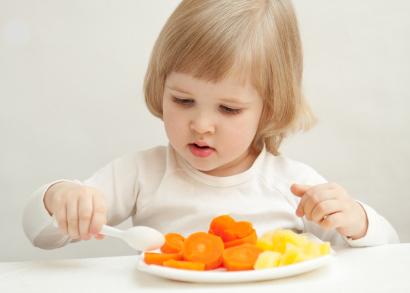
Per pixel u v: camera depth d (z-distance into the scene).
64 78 1.54
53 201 0.77
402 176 1.63
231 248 0.62
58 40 1.53
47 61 1.53
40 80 1.53
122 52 1.55
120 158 1.09
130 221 1.58
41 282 0.63
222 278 0.57
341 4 1.59
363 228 0.84
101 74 1.55
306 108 1.15
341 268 0.66
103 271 0.67
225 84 0.84
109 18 1.54
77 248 1.58
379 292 0.55
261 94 0.92
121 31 1.55
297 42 1.04
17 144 1.53
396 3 1.58
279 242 0.67
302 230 1.03
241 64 0.85
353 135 1.63
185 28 0.88
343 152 1.64
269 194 1.02
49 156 1.54
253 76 0.88
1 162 1.53
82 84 1.55
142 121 1.57
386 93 1.61
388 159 1.63
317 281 0.60
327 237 1.07
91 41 1.54
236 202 0.99
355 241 0.83
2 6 1.50
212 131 0.87
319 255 0.63
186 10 0.92
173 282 0.61
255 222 0.99
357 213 0.83
